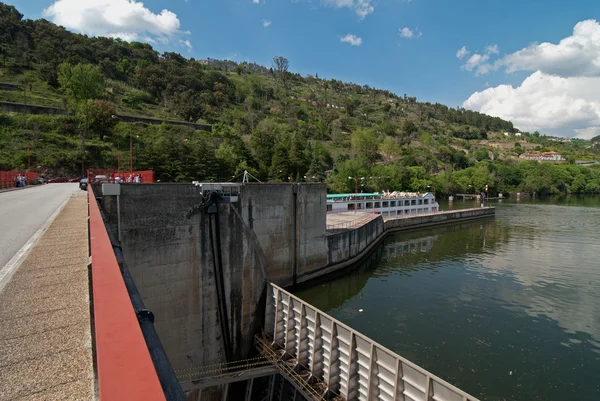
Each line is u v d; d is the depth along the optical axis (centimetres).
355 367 1794
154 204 2145
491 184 15000
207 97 15062
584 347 2389
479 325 2711
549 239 6134
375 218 5634
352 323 2736
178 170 7269
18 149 7731
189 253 2289
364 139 14350
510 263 4534
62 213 1908
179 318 2261
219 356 2427
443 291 3456
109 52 15762
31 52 13138
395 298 3256
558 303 3153
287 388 2119
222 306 2436
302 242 3256
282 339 2373
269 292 2592
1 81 10794
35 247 1073
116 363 202
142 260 2105
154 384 178
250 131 12988
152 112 12550
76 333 527
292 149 10000
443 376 2070
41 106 9650
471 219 8588
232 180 8075
